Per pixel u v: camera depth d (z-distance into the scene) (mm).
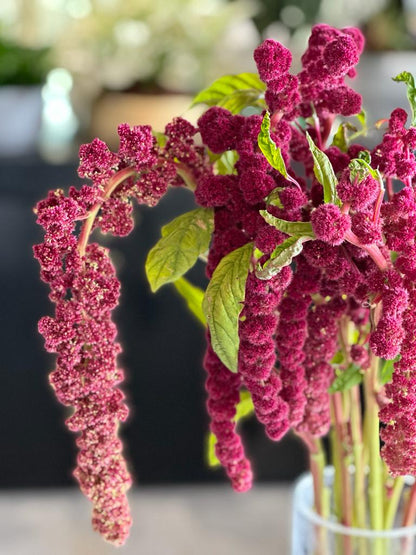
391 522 636
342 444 627
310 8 1896
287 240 458
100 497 521
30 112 1793
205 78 1588
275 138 494
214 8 1622
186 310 1644
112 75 1573
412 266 465
